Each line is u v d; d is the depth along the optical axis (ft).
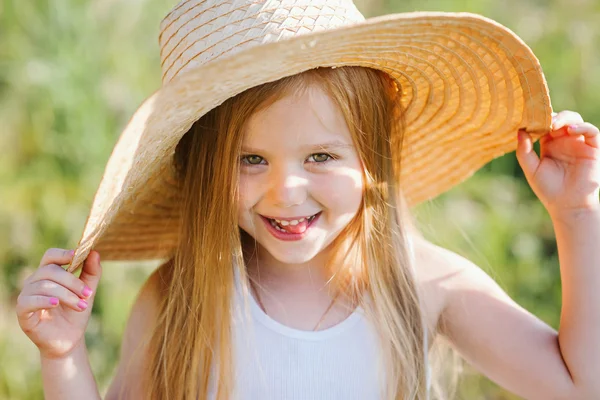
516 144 6.38
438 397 7.87
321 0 5.51
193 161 6.37
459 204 11.16
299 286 6.60
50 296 5.56
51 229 10.89
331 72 5.62
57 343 5.79
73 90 11.74
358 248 6.46
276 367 6.40
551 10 13.25
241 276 6.34
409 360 6.50
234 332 6.42
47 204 11.10
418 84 6.11
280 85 5.48
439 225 10.64
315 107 5.57
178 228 7.06
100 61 12.32
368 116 5.94
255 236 6.06
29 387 9.64
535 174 6.11
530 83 5.66
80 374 5.95
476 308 6.61
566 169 6.07
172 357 6.52
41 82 11.89
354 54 5.31
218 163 5.95
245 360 6.41
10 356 9.80
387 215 6.40
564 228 6.10
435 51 5.63
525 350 6.36
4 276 10.66
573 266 6.07
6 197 11.16
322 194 5.77
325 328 6.49
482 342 6.55
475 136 6.43
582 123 5.94
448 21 5.02
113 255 6.93
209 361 6.41
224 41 5.36
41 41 12.26
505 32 5.24
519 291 10.41
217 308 6.37
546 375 6.24
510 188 11.48
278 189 5.68
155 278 6.93
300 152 5.64
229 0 5.41
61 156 11.52
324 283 6.61
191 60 5.51
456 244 10.50
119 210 5.89
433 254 6.91
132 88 12.04
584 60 12.44
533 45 12.67
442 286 6.72
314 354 6.42
